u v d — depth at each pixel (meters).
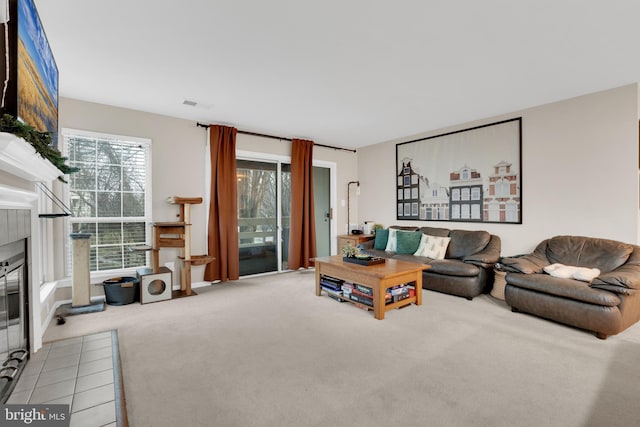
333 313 3.39
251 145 5.14
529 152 4.08
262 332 2.88
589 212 3.61
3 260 1.68
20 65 1.56
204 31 2.32
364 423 1.67
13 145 1.35
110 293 3.63
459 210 4.82
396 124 4.80
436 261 4.20
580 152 3.67
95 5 2.00
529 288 3.19
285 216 5.62
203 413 1.75
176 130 4.39
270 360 2.35
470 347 2.57
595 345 2.60
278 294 4.12
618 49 2.59
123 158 4.00
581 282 2.96
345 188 6.41
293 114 4.30
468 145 4.70
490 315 3.31
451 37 2.41
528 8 2.06
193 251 4.56
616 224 3.42
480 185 4.57
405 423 1.67
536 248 3.82
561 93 3.59
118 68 2.91
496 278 3.90
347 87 3.38
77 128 3.67
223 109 4.07
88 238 3.55
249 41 2.46
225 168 4.69
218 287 4.47
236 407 1.81
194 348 2.55
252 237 5.23
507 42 2.48
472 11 2.09
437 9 2.07
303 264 5.66
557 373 2.16
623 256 3.12
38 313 2.24
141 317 3.26
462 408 1.79
